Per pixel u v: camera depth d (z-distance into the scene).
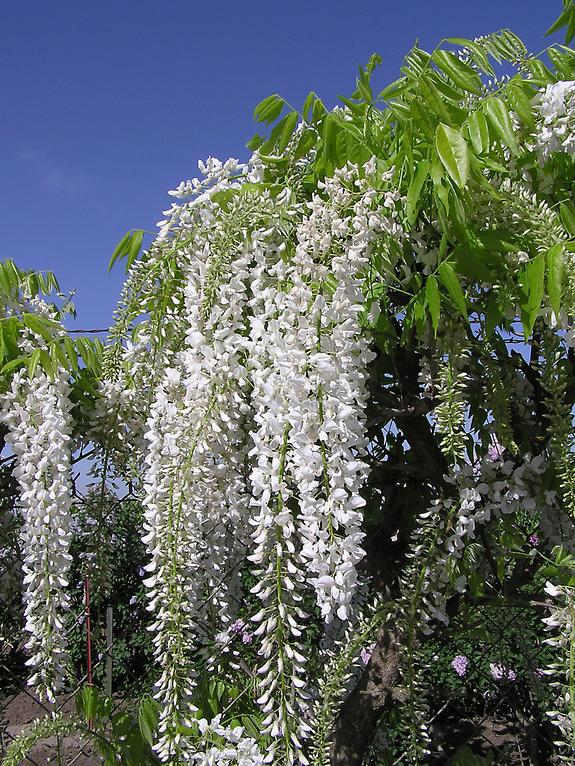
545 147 1.83
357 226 1.67
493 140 1.81
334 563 1.47
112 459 2.61
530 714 3.16
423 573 1.97
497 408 1.95
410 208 1.67
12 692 3.02
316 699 2.30
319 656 2.54
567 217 1.78
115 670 4.09
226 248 1.90
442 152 1.58
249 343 1.79
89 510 2.65
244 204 1.94
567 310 1.58
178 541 1.84
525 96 1.73
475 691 3.64
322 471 1.53
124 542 3.53
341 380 1.57
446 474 2.19
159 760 2.30
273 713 1.53
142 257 2.31
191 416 1.87
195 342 1.86
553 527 2.24
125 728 2.35
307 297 1.62
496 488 2.05
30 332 2.42
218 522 2.18
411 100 1.73
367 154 1.97
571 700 1.63
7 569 2.73
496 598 2.33
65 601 2.17
